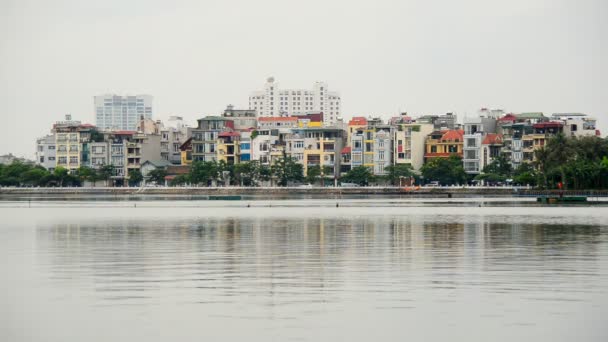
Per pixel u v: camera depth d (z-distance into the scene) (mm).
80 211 195625
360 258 85312
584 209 192250
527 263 79938
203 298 61469
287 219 156625
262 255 89000
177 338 50594
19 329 53188
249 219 157125
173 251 93812
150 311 57219
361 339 50094
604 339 50000
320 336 50688
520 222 142500
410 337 50531
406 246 98250
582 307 57500
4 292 64688
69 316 56250
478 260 82750
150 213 184000
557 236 111375
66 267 79000
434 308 57469
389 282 68125
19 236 116562
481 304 58625
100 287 66625
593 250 91938
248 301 60188
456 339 50062
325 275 72375
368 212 183500
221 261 83375
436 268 76562
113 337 51188
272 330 51969
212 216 169000
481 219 152250
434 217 160625
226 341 49844
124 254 90688
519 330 51812
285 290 64625
